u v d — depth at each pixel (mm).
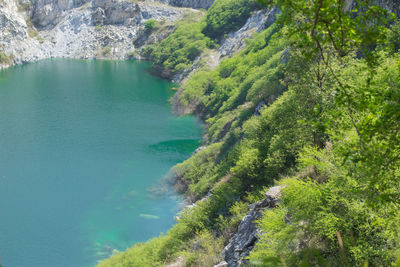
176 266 29312
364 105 10141
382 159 10117
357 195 15664
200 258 27109
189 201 52625
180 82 132250
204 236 30656
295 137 33250
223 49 135750
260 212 24109
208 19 154125
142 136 80562
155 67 153500
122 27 197250
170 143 76750
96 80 134375
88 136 80125
